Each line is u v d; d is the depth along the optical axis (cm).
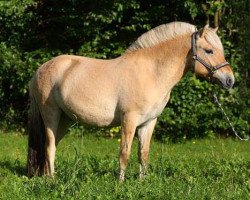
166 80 800
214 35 809
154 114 811
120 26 1476
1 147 1249
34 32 1494
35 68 1409
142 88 789
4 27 1469
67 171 790
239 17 1434
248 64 1431
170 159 980
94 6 1393
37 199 712
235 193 750
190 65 811
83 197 708
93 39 1436
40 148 877
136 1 1426
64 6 1458
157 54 802
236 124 1423
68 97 833
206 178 844
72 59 856
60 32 1494
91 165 909
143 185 762
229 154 1213
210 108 1425
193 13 1382
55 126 867
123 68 807
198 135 1439
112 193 730
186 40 802
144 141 827
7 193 747
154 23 1477
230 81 802
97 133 1464
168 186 755
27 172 870
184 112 1428
